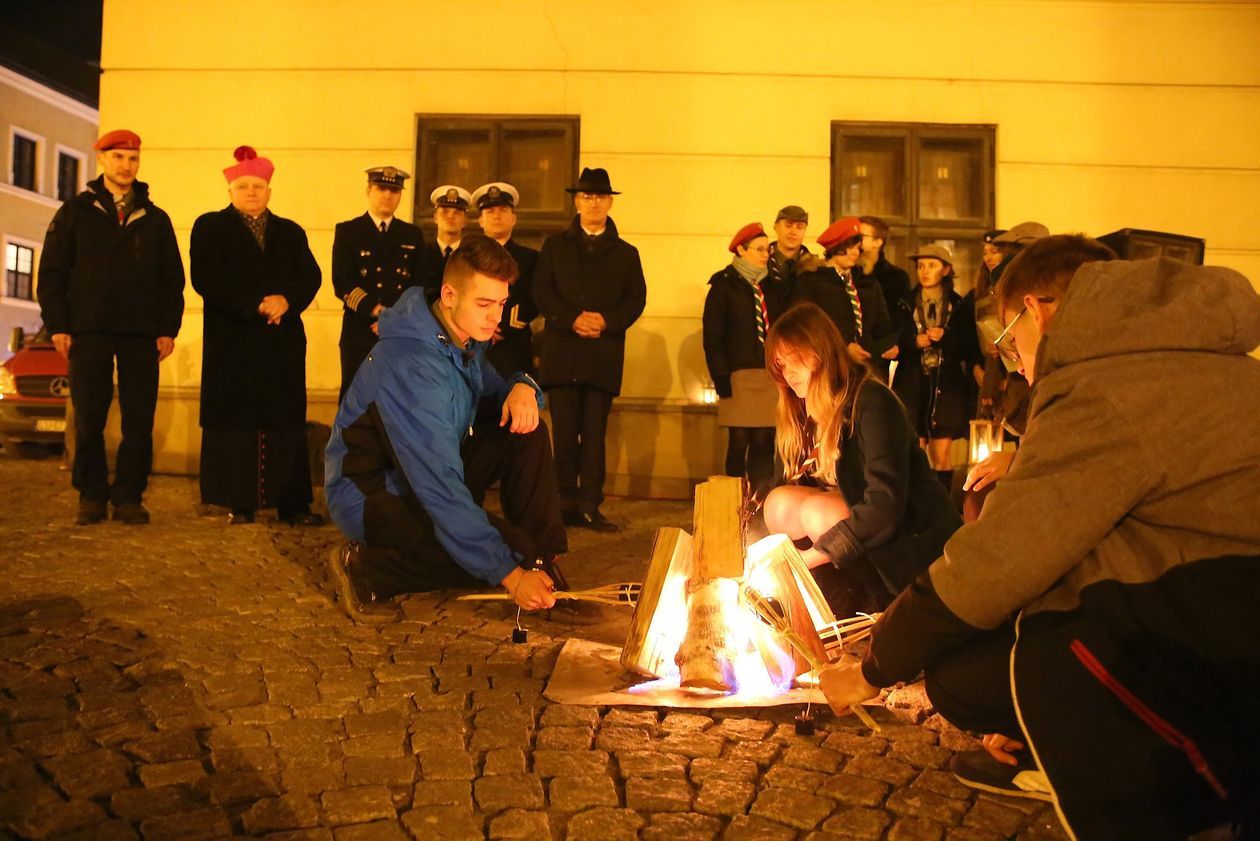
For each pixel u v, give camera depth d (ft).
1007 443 20.07
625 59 26.13
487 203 22.39
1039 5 26.14
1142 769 6.04
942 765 9.10
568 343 21.35
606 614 13.62
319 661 11.64
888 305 22.66
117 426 26.20
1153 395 6.27
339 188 26.45
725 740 9.57
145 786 8.50
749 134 26.09
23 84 92.48
